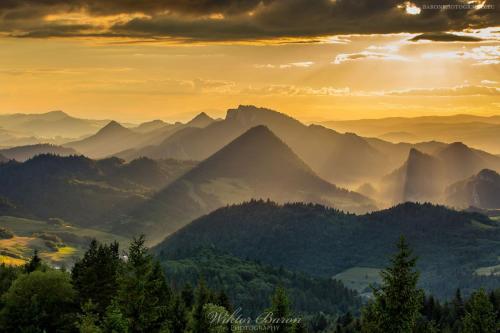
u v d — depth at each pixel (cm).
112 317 8188
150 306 8200
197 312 9319
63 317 10719
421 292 7338
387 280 7362
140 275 8262
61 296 11088
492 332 9812
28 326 10419
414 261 7319
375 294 7394
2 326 10556
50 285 11075
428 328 8712
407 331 7162
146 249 8512
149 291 8350
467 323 9988
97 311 11012
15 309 10744
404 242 7369
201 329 9219
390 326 7181
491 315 9862
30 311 10569
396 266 7312
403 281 7256
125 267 8506
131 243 8506
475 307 9944
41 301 10925
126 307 8088
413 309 7206
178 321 9494
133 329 8019
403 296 7212
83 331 8675
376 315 7362
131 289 8106
